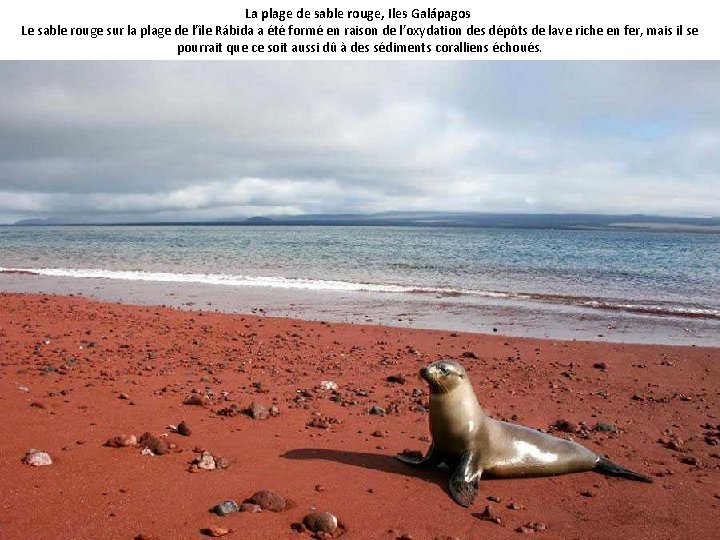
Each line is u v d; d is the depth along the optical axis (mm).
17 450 6504
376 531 5516
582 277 31922
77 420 7684
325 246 64562
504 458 7133
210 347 13750
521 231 152625
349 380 11445
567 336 16891
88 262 41406
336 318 19156
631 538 5766
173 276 31406
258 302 22406
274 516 5535
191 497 5770
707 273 34406
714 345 15906
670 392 11516
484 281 29688
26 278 30375
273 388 10469
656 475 7453
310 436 8016
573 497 6730
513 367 13094
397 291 25516
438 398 6879
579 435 8945
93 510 5344
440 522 5844
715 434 9141
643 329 17969
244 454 7090
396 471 7012
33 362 10922
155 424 7848
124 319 16719
